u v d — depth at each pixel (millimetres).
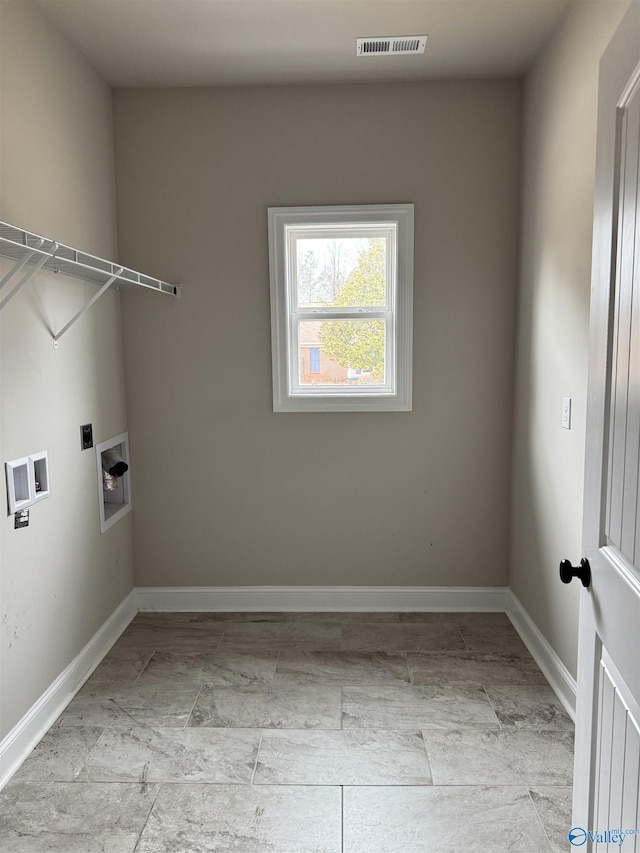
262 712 2189
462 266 2854
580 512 2111
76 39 2367
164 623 2939
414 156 2801
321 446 2994
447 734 2053
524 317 2725
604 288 1123
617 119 1056
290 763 1912
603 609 1132
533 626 2627
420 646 2682
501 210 2814
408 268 2844
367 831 1634
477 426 2957
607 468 1126
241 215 2859
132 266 2896
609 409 1112
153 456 3023
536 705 2219
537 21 2264
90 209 2570
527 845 1582
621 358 1041
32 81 2082
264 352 2939
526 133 2688
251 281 2896
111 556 2791
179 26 2281
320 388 3018
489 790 1784
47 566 2170
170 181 2850
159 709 2215
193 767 1900
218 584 3084
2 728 1873
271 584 3080
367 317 2947
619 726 1063
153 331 2938
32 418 2070
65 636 2307
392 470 2998
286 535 3051
